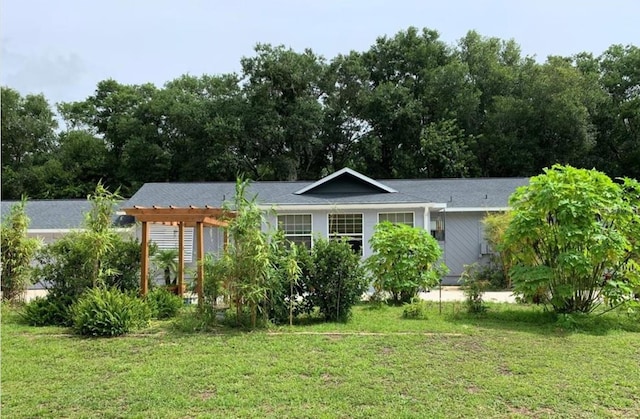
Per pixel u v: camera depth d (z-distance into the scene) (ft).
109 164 122.52
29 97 134.92
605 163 106.42
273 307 29.78
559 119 102.99
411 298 38.91
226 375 20.03
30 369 20.99
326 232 56.13
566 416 16.29
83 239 32.27
